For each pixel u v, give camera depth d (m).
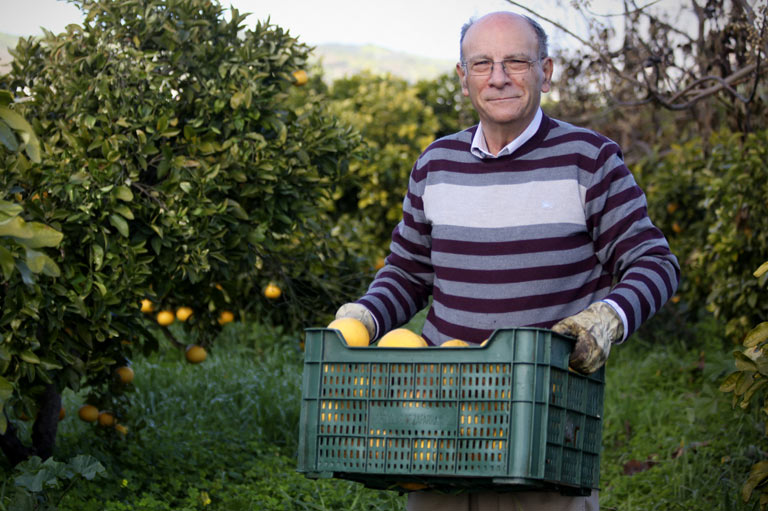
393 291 2.96
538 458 2.13
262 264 5.65
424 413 2.18
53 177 4.10
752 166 6.22
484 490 2.39
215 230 4.55
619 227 2.63
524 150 2.71
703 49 6.07
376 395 2.22
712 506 4.75
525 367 2.12
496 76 2.64
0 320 3.72
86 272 4.23
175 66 4.73
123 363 5.02
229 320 5.56
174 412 6.36
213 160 4.70
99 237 4.18
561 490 2.48
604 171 2.65
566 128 2.73
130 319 4.50
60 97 4.63
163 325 5.47
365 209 11.05
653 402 6.71
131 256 4.25
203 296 5.24
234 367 7.44
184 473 5.11
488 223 2.71
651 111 8.90
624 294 2.39
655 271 2.50
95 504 4.23
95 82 4.50
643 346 8.48
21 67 4.91
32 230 2.38
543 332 2.14
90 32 4.64
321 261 5.78
